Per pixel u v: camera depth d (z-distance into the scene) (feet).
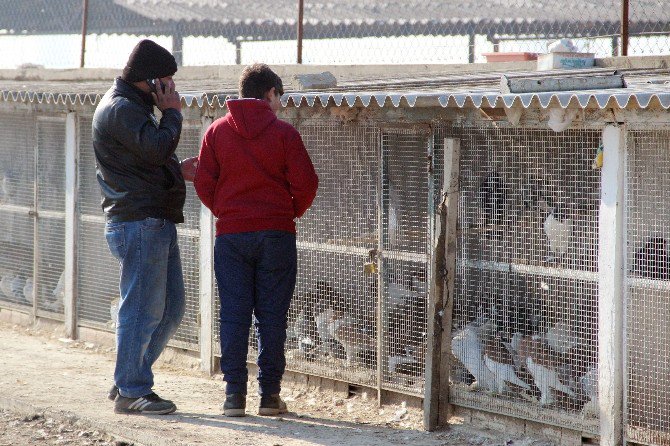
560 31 62.34
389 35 68.49
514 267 38.93
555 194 37.50
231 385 40.65
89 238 58.18
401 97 38.40
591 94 33.32
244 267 39.93
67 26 86.63
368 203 43.78
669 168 34.40
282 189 39.63
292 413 42.14
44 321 62.13
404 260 42.24
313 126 45.78
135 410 40.88
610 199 35.42
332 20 70.49
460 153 40.14
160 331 41.78
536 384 38.24
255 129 38.88
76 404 42.98
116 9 82.84
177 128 39.52
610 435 35.70
